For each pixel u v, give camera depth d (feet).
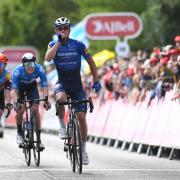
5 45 297.74
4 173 66.23
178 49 89.97
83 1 263.08
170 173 66.23
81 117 66.28
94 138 122.83
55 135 142.61
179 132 83.15
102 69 132.46
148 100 96.22
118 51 147.23
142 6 249.55
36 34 295.69
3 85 75.41
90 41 241.14
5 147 100.42
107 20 152.15
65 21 65.41
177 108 85.05
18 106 72.74
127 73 111.45
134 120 100.07
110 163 77.77
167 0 170.60
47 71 170.30
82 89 67.77
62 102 66.33
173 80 95.30
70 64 66.64
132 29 151.84
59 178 61.82
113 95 116.57
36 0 298.56
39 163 72.74
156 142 89.71
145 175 64.39
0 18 299.38
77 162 65.82
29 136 73.10
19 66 73.20
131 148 98.37
